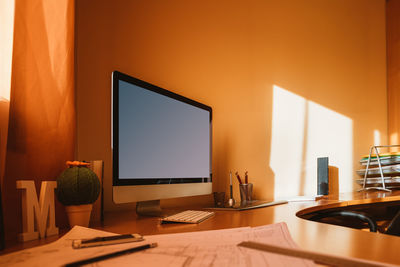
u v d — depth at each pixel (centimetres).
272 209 129
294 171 200
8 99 82
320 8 220
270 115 199
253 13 202
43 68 92
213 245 59
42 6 92
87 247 57
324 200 152
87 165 90
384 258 49
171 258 50
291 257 48
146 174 117
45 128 91
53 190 80
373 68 225
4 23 83
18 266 46
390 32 224
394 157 188
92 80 148
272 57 204
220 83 189
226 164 187
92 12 150
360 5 228
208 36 188
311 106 209
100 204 104
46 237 76
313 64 213
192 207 155
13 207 84
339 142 212
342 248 56
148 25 169
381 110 223
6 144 81
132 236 65
